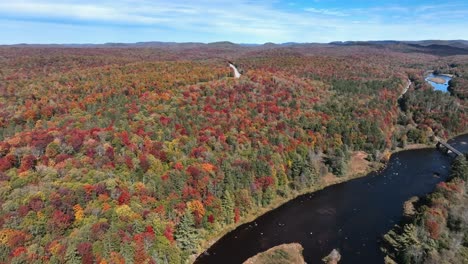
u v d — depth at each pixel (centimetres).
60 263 6575
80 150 9769
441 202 9919
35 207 7250
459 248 8594
